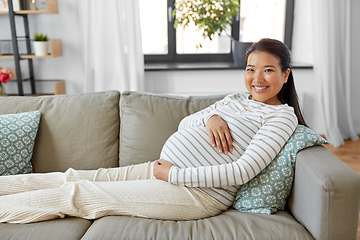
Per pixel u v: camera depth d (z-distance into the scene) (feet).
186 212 4.15
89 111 5.54
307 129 4.31
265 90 4.55
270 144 4.07
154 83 10.36
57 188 4.17
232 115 4.66
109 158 5.50
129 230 3.71
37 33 10.05
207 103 5.65
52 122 5.46
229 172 3.99
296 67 10.08
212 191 4.21
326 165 3.68
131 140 5.41
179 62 11.10
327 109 10.03
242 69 10.16
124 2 9.28
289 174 4.09
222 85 10.41
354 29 10.30
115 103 5.72
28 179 4.42
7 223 3.92
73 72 10.34
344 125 10.68
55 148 5.40
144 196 4.11
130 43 9.45
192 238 3.61
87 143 5.44
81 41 9.64
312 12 9.64
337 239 3.52
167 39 10.91
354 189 3.43
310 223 3.67
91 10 9.32
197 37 10.98
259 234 3.60
